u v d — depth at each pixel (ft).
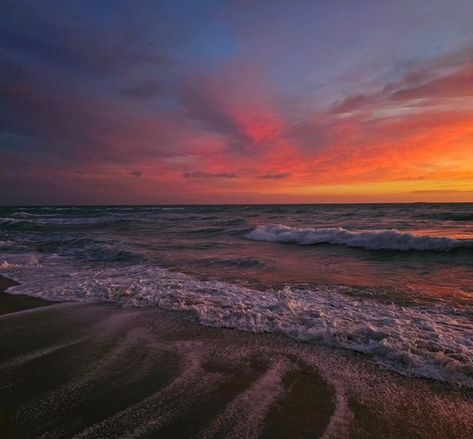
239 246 45.06
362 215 118.32
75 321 16.66
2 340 14.42
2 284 24.38
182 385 10.69
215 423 8.83
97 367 11.91
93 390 10.42
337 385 10.80
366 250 39.68
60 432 8.48
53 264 32.63
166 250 41.27
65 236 58.49
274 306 18.61
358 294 21.08
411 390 10.52
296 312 17.39
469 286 22.85
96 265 32.04
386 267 29.86
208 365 12.09
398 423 8.97
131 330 15.46
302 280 25.05
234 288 22.59
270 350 13.33
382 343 13.14
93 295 21.09
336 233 46.75
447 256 34.32
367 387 10.68
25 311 18.31
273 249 41.96
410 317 16.70
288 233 50.78
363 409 9.56
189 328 15.67
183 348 13.53
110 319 16.93
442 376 11.20
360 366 12.00
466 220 88.38
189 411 9.34
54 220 106.32
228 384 10.78
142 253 37.93
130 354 12.98
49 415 9.18
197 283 24.03
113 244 46.55
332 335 14.20
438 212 126.31
